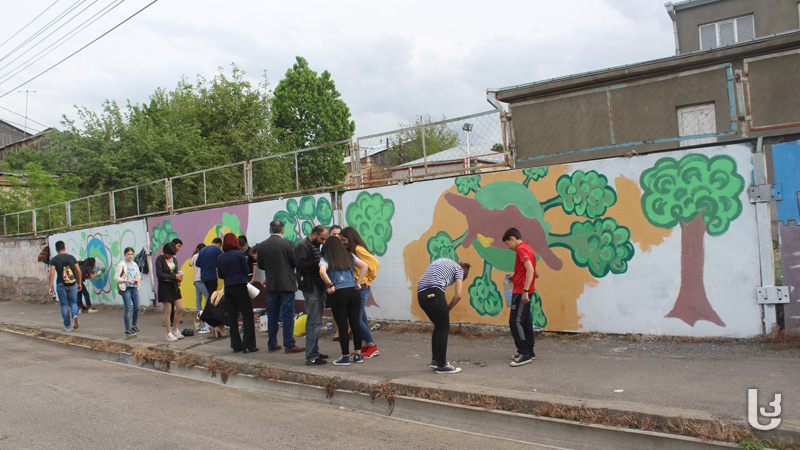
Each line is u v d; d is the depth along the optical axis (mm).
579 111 11953
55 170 23672
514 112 12625
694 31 19000
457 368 6191
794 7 17453
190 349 8398
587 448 4461
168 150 22844
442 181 8438
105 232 15227
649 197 6797
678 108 11203
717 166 6402
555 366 6102
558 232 7426
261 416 5582
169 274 9156
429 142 9312
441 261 6406
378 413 5691
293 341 7844
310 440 4793
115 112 23141
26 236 19281
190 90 29766
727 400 4551
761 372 5246
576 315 7305
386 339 8320
